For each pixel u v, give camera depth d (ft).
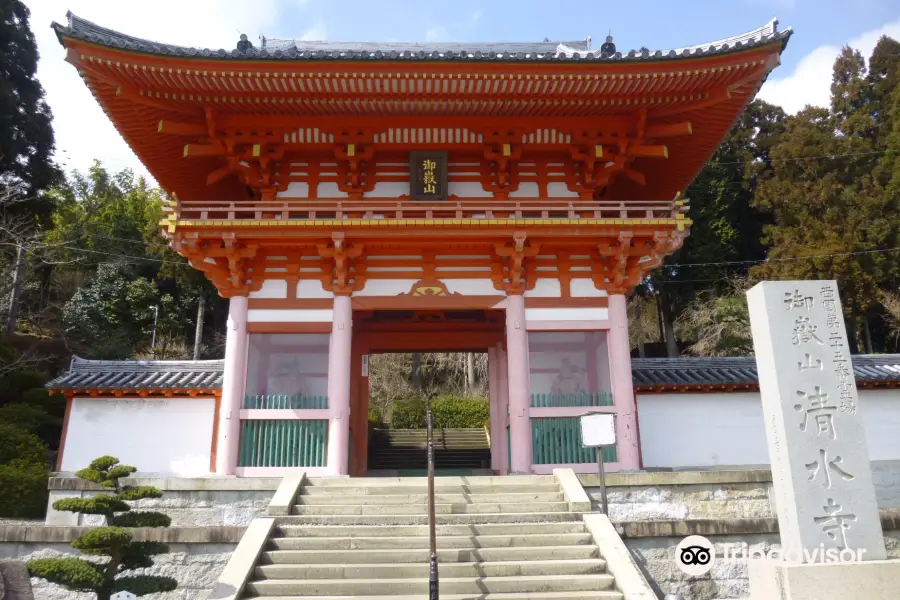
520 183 55.01
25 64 104.63
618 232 48.08
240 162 52.44
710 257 145.48
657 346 151.12
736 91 49.39
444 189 53.31
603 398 49.21
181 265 145.48
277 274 50.44
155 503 43.09
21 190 101.71
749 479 43.62
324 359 49.32
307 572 32.48
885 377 55.93
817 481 29.45
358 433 62.03
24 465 58.65
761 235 151.33
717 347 127.24
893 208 116.37
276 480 42.98
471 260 51.49
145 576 30.63
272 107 49.67
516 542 35.55
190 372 56.49
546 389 49.42
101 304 137.69
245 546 33.65
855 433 30.07
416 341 64.34
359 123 51.78
